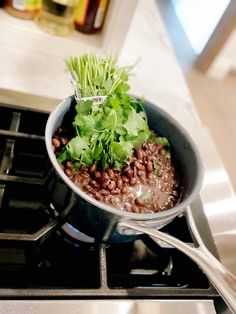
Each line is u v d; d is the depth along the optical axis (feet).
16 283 0.84
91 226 0.89
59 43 1.52
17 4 1.44
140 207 0.90
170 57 1.95
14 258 0.93
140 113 1.03
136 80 1.68
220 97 4.33
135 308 0.83
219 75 4.67
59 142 0.94
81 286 0.87
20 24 1.48
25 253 0.94
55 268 0.93
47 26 1.53
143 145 1.03
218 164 1.40
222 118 4.03
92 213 0.82
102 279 0.85
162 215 0.79
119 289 0.85
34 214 1.04
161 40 2.06
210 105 4.15
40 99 1.26
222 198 1.26
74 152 0.88
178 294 0.89
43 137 1.10
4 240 0.84
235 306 0.74
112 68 1.05
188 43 4.78
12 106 1.16
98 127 0.92
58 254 0.96
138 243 1.07
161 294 0.87
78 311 0.79
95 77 0.99
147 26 2.12
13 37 1.47
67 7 1.49
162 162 1.03
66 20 1.54
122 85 1.02
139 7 2.27
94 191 0.88
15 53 1.48
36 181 0.98
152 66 1.82
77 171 0.91
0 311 0.75
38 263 0.92
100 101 0.96
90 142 0.92
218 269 0.82
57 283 0.88
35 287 0.82
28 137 1.07
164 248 1.03
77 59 1.04
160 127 1.08
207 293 0.90
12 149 1.03
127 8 1.43
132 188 0.94
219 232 1.15
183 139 1.03
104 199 0.88
